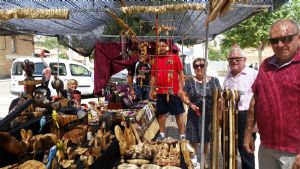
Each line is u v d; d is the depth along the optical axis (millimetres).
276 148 2971
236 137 3824
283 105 2896
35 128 3904
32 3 4316
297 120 2881
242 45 15008
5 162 3227
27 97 4422
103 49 9461
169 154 4391
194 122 5215
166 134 8367
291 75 2865
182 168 4152
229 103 3783
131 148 4438
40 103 4355
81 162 3578
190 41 12117
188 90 5215
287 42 2809
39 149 3449
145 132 5719
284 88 2881
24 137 3385
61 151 3482
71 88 6238
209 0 3266
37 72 14219
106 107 7031
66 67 15945
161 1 4477
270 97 2947
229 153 3807
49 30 7387
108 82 9492
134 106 7641
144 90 8812
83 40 9852
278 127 2924
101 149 3908
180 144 4727
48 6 4445
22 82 4457
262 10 4836
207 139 5188
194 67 5180
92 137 4172
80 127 4258
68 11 3426
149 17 6938
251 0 4371
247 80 4508
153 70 6578
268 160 3090
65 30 7695
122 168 3973
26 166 3057
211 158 3816
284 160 2947
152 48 8469
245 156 4500
